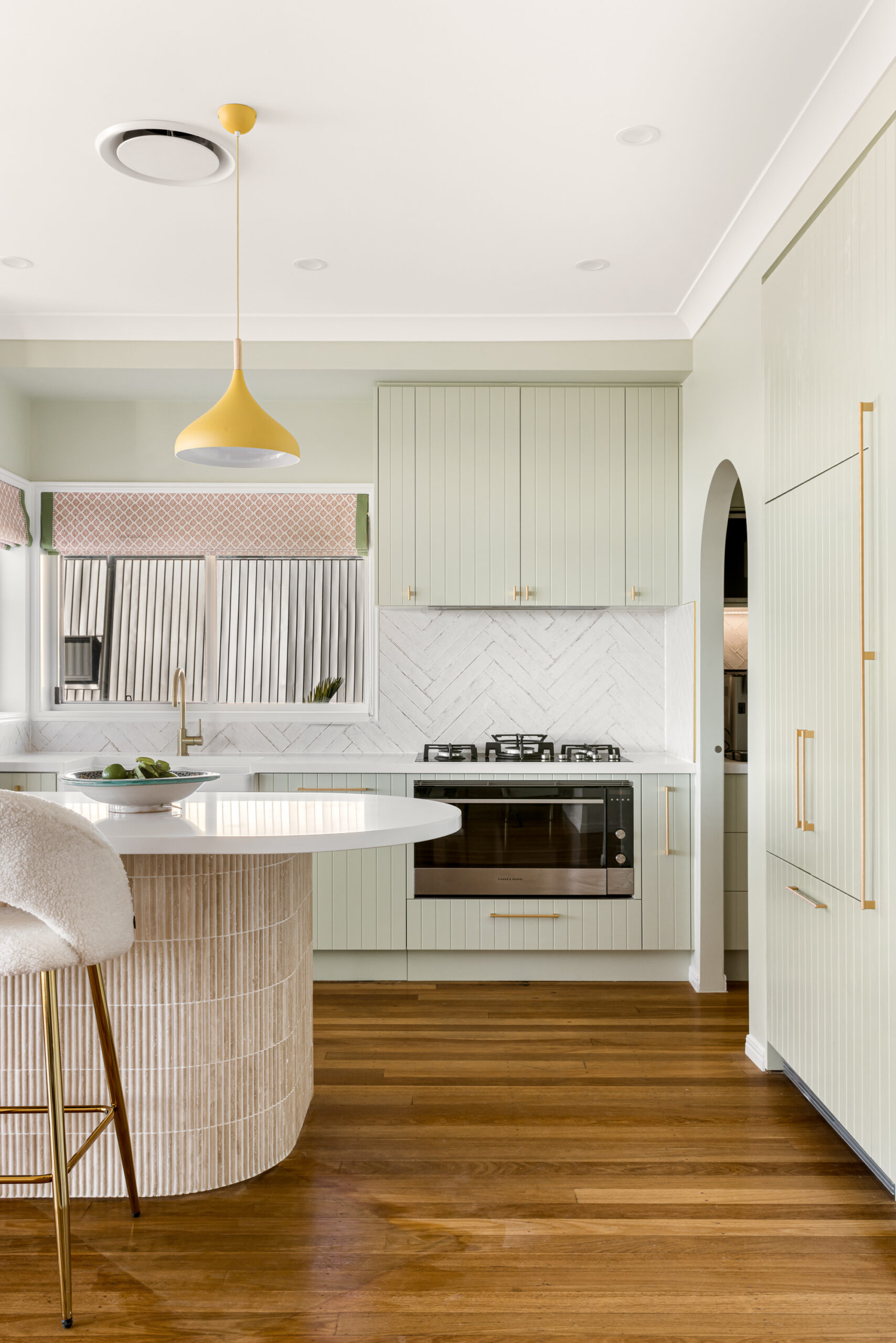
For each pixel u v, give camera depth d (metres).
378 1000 3.87
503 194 2.96
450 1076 3.07
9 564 4.66
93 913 1.79
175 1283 1.95
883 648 2.21
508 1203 2.28
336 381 4.30
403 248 3.35
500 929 4.07
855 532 2.37
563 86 2.40
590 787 4.06
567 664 4.67
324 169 2.80
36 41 2.21
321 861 4.09
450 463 4.30
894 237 2.14
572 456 4.31
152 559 4.79
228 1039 2.36
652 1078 3.05
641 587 4.31
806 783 2.71
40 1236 2.14
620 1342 1.78
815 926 2.64
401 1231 2.15
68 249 3.35
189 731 4.70
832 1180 2.41
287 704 4.76
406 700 4.67
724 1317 1.86
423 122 2.55
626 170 2.82
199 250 3.37
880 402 2.22
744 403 3.37
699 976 3.99
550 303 3.89
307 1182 2.38
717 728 3.99
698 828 4.00
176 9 2.10
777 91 2.43
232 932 2.35
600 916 4.07
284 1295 1.91
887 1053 2.20
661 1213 2.24
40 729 4.71
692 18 2.15
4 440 4.41
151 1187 2.31
